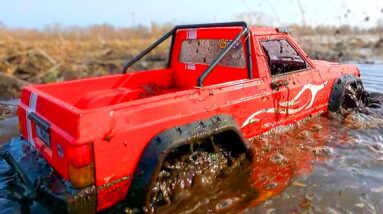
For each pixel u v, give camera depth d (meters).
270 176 3.69
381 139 4.68
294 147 4.33
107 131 2.69
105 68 13.25
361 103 5.89
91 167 2.64
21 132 3.76
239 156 3.64
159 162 2.84
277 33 4.43
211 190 3.38
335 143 4.51
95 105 4.10
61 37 22.80
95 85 4.31
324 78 5.01
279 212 3.06
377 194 3.30
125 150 2.81
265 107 4.05
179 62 5.05
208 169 3.41
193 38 4.75
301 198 3.28
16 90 9.43
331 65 5.39
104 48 19.67
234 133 3.51
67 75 11.81
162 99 3.08
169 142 2.92
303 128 4.77
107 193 2.78
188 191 3.24
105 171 2.72
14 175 3.83
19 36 24.75
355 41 21.28
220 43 4.36
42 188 2.77
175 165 3.16
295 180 3.60
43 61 13.12
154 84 4.91
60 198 2.59
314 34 22.14
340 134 4.77
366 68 11.95
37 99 3.28
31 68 12.11
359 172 3.76
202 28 4.59
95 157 2.65
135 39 24.89
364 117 5.42
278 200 3.25
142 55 4.83
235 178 3.60
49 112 2.99
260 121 4.04
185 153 3.22
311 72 4.81
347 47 19.22
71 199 2.57
